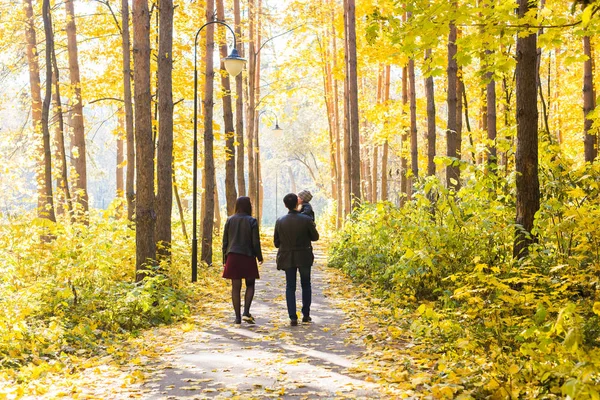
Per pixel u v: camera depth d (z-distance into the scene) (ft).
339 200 101.65
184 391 17.21
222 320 30.45
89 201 66.33
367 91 118.42
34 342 22.93
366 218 48.85
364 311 31.07
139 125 35.37
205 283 45.09
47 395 17.01
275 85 97.76
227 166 65.51
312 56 96.58
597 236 19.65
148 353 22.82
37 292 28.09
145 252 35.83
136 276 35.83
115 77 67.15
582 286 19.75
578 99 73.61
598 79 63.82
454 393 15.10
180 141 66.23
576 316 12.81
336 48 100.94
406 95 77.41
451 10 20.89
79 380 18.89
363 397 15.87
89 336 25.52
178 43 62.49
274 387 17.19
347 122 78.74
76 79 65.36
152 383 18.25
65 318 27.48
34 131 65.05
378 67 94.63
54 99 69.41
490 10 21.06
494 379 14.49
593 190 23.68
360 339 24.23
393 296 29.04
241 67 48.26
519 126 24.04
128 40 55.16
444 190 28.53
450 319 19.27
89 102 67.10
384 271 37.58
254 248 29.01
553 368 13.43
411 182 78.69
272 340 24.86
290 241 28.50
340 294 38.78
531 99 23.76
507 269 22.33
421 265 29.04
